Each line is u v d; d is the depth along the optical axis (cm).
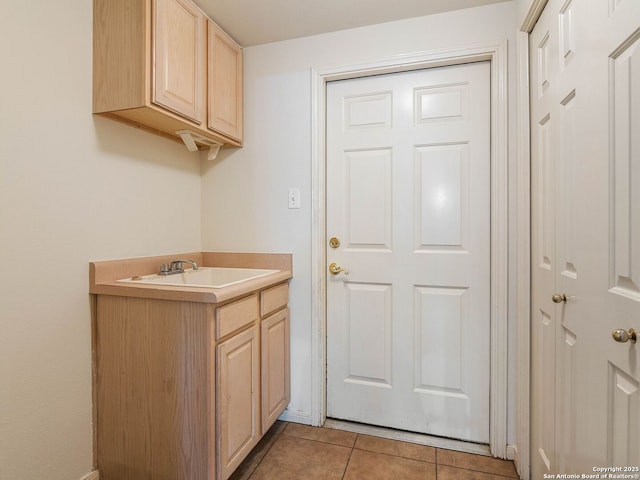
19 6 107
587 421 90
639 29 68
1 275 104
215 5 154
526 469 140
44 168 115
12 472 107
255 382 148
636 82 69
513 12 151
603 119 81
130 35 126
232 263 192
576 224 96
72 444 125
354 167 180
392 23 167
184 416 121
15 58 106
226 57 174
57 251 120
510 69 151
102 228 137
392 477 141
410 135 171
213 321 121
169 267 162
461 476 142
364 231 179
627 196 73
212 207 195
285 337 178
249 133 190
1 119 103
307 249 181
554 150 114
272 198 187
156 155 165
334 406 185
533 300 138
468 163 163
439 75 167
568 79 102
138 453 127
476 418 163
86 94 129
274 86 186
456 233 165
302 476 142
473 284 163
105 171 138
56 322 119
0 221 103
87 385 130
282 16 163
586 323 90
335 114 183
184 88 143
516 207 151
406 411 174
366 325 180
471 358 164
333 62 176
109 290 129
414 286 172
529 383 140
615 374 77
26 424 110
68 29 122
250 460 152
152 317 125
